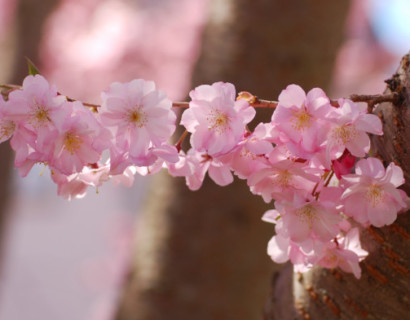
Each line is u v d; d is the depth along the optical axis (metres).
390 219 0.85
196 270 1.42
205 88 0.84
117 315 1.46
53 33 3.58
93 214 7.64
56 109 0.83
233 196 1.42
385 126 0.88
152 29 3.61
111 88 0.84
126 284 1.48
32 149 0.85
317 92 0.83
